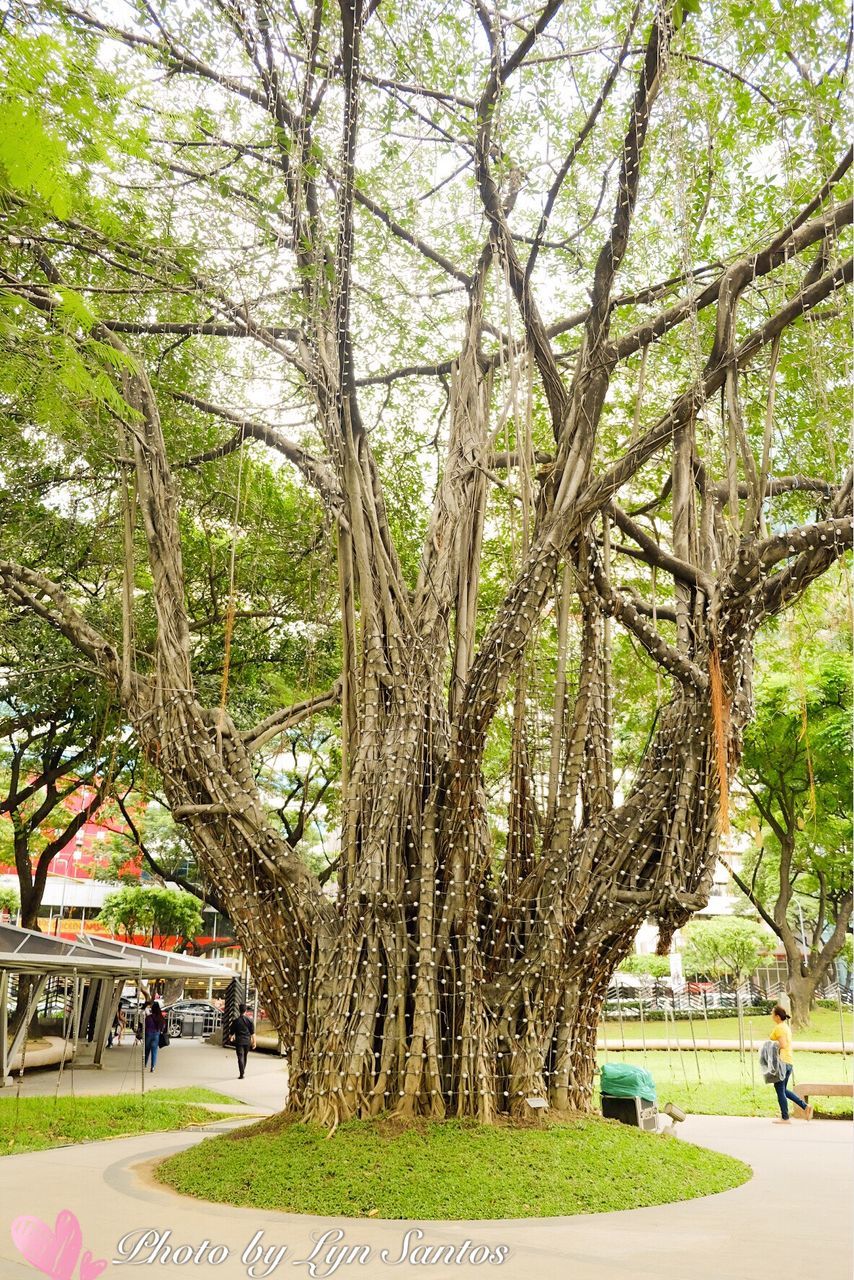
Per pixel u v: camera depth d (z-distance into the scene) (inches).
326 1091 300.4
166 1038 1023.0
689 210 316.5
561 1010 331.9
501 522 536.4
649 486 489.4
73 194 205.9
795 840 1021.8
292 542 569.0
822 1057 792.3
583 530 339.0
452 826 322.0
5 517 505.7
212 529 570.3
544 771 383.9
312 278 350.6
